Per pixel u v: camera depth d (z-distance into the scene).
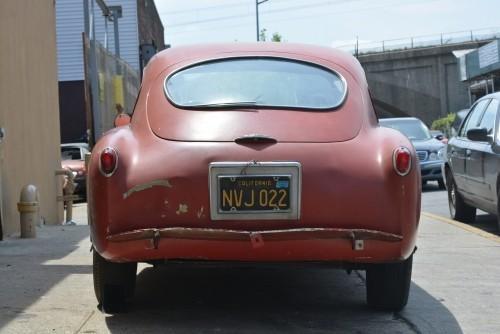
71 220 11.55
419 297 5.53
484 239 8.36
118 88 18.19
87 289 5.67
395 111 55.47
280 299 5.45
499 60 23.42
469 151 9.28
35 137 10.30
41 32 10.78
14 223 9.23
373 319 4.86
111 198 4.25
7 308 5.05
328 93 4.77
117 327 4.59
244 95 4.70
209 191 4.21
